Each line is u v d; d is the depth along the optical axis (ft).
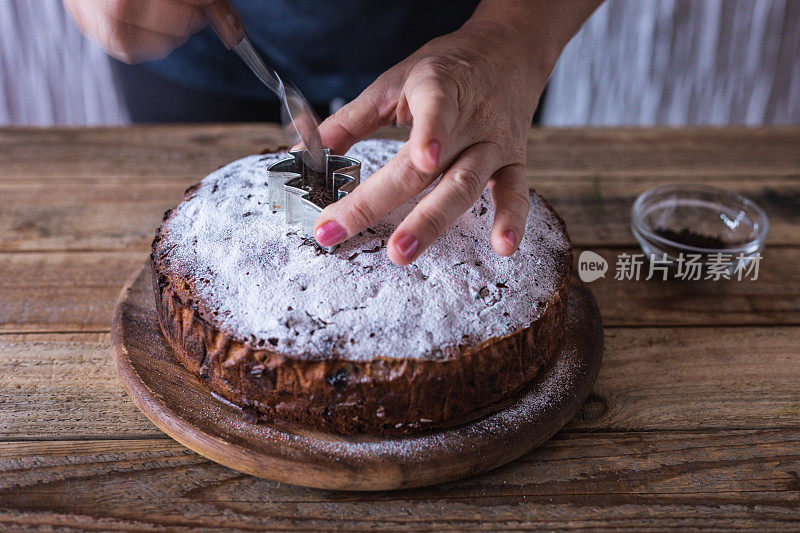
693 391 3.51
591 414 3.35
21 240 4.59
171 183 5.30
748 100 10.03
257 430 2.99
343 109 3.49
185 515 2.76
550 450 3.14
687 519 2.79
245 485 2.92
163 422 3.05
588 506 2.85
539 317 3.03
